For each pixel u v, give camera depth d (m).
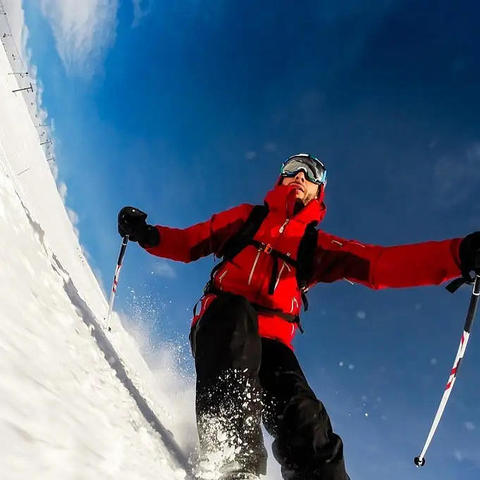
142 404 2.72
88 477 1.12
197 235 3.32
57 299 2.73
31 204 4.90
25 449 1.03
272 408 2.67
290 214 3.22
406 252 2.94
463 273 2.85
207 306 3.00
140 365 4.14
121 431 1.68
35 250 3.07
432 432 2.93
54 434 1.20
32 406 1.24
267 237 3.16
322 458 2.45
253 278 3.04
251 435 2.37
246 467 2.27
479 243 2.79
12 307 1.85
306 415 2.52
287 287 3.07
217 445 2.34
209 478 2.19
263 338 2.91
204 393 2.51
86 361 2.18
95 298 4.88
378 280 3.00
